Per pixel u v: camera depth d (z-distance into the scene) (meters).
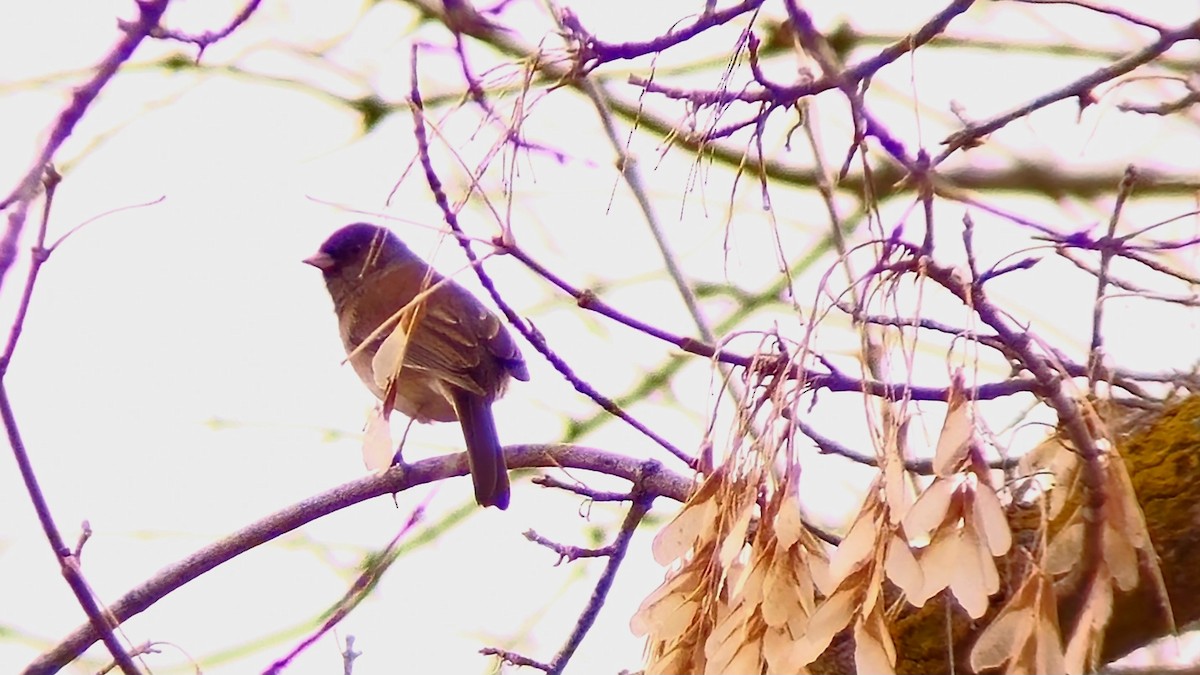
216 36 5.96
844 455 6.60
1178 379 5.88
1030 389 4.94
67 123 5.59
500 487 8.52
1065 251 5.45
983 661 4.27
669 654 4.84
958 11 5.27
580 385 7.03
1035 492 5.35
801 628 4.51
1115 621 5.49
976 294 4.74
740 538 4.65
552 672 7.41
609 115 9.39
